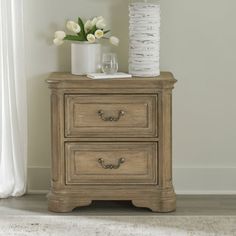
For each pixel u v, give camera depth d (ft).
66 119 13.35
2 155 14.39
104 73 13.66
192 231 12.51
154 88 13.24
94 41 14.03
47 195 13.76
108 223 12.94
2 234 12.39
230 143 14.76
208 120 14.73
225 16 14.44
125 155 13.42
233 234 12.38
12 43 14.08
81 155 13.43
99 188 13.48
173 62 14.56
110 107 13.30
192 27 14.47
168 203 13.50
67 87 13.25
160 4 14.38
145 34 13.58
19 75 14.24
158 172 13.46
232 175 14.80
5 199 14.39
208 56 14.55
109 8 14.39
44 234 12.40
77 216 13.34
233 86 14.65
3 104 14.25
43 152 14.80
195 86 14.62
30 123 14.73
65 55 14.52
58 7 14.39
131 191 13.47
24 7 14.35
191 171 14.79
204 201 14.25
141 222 12.98
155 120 13.34
